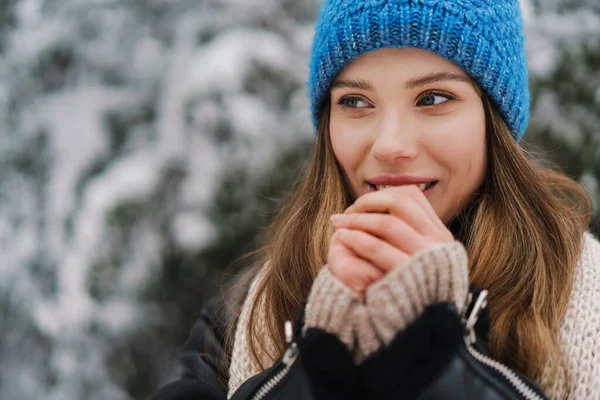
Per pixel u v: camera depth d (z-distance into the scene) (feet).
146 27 7.99
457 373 2.29
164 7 7.98
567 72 6.30
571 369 2.70
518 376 2.40
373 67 2.91
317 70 3.25
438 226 2.53
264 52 7.12
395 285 2.31
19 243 7.69
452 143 2.90
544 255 3.06
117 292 7.11
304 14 7.81
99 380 7.36
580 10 6.57
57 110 7.82
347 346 2.36
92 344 7.25
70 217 7.46
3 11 8.47
